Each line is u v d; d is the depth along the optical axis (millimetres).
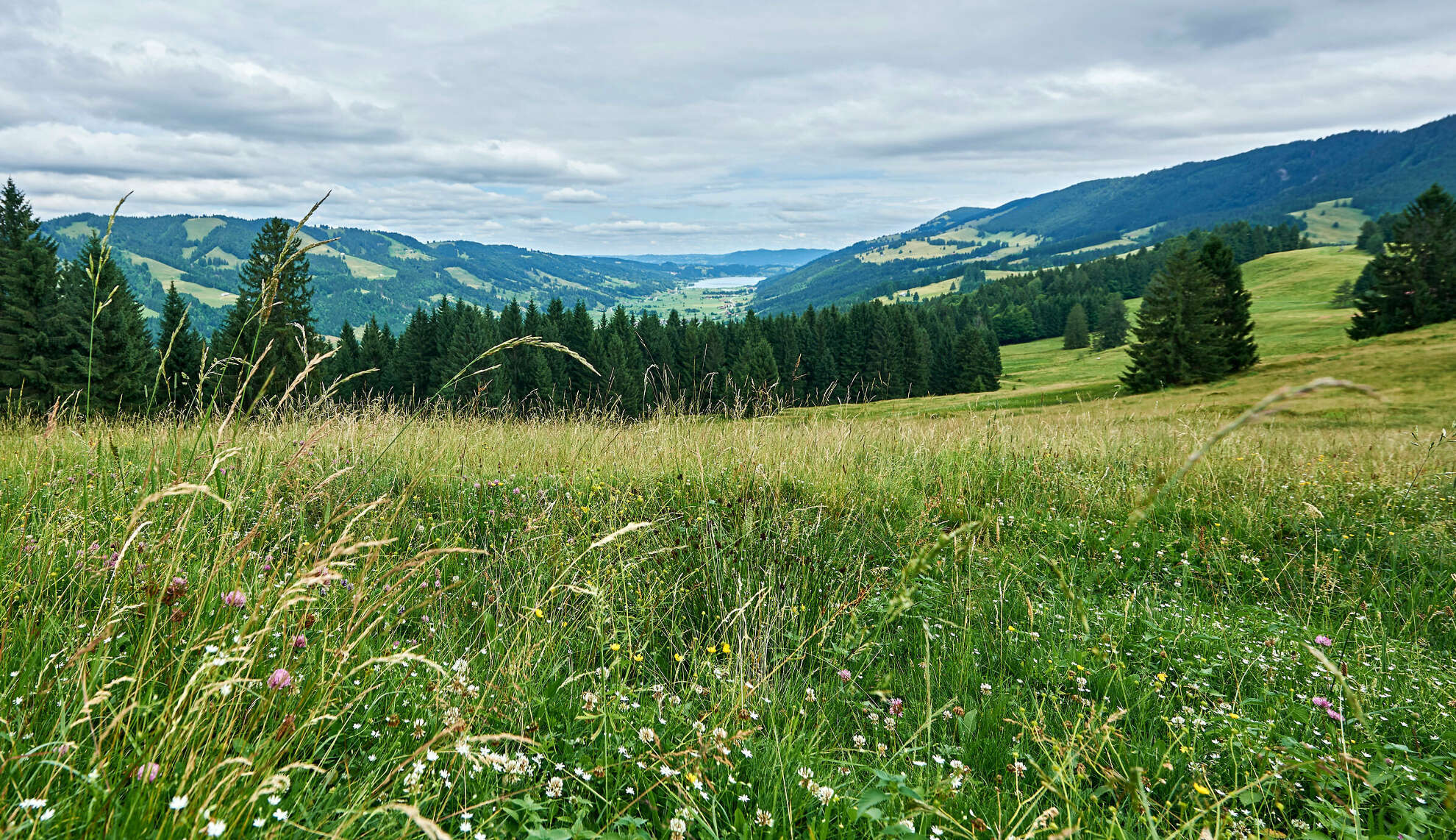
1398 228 75438
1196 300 59406
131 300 37094
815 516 5949
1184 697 3580
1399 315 74750
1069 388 67375
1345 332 93375
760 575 4660
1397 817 2643
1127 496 6957
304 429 4797
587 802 2223
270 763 1967
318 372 4414
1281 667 3928
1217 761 3002
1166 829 2436
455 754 2393
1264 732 3117
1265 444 10000
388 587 3174
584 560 4324
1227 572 5492
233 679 1842
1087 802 2580
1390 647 4254
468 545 4746
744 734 2551
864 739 3025
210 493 2123
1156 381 59688
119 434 5395
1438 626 4773
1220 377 57344
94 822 1652
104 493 3365
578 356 2582
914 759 2811
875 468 7609
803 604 4340
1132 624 4367
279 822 1876
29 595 2713
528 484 6039
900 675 3754
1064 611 4383
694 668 3430
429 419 8031
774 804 2402
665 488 6477
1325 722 3314
